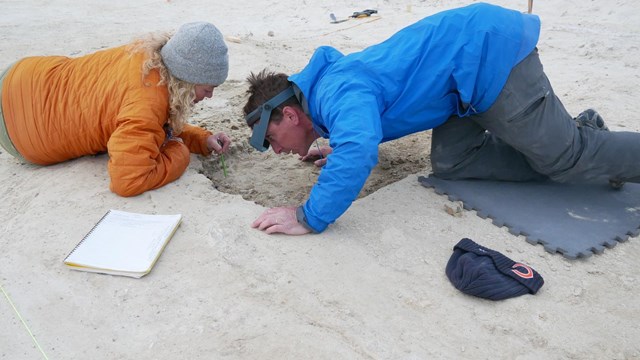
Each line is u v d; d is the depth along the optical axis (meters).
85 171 3.62
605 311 2.59
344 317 2.52
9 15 9.73
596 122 3.45
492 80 2.94
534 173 3.55
